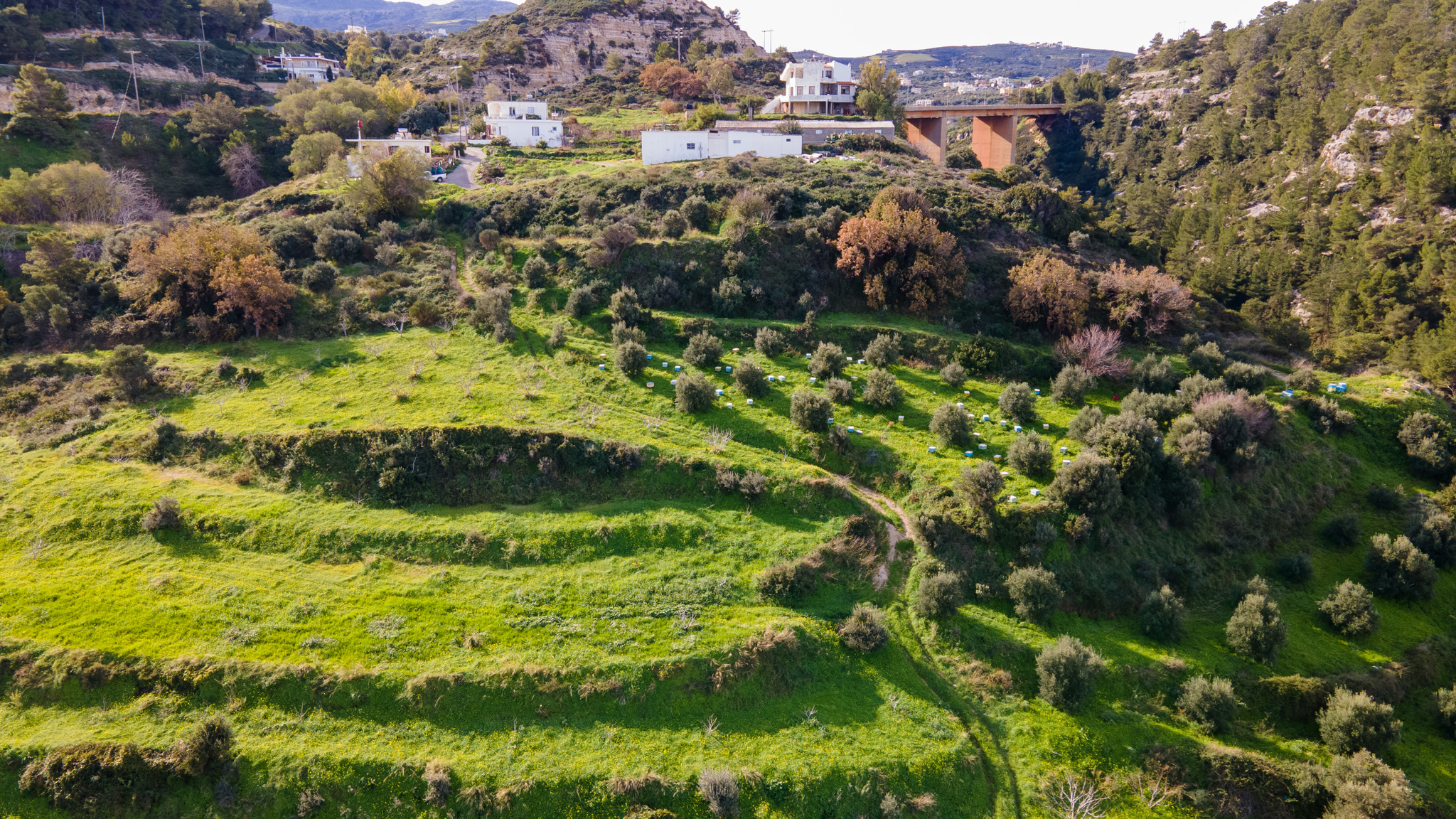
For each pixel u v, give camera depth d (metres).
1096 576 42.41
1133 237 83.50
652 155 93.81
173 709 30.92
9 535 38.81
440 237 72.75
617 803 29.34
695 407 50.03
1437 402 58.50
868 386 53.81
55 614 34.09
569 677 32.72
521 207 75.50
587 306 60.47
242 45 167.50
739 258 66.06
